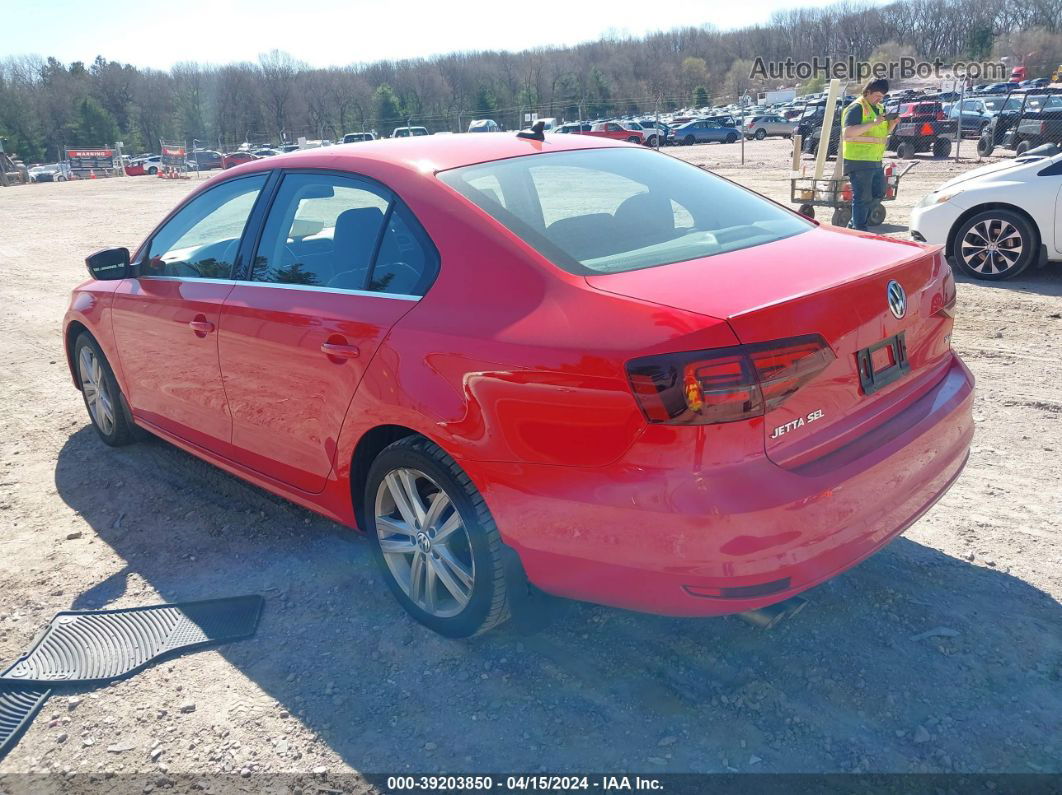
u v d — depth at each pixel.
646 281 2.48
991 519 3.58
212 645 3.07
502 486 2.53
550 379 2.36
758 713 2.56
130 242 14.70
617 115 82.81
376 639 3.05
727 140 45.81
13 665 3.01
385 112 95.50
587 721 2.58
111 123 114.44
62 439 5.20
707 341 2.16
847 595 3.09
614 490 2.28
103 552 3.79
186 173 45.84
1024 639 2.82
